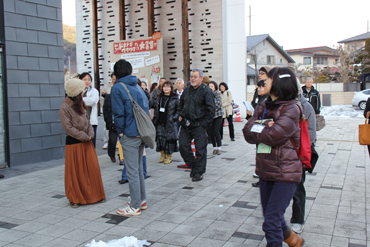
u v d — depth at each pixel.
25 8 6.66
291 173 2.56
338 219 3.68
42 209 4.18
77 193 4.22
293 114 2.54
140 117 3.81
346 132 11.19
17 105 6.55
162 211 4.03
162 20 14.73
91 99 6.65
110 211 4.08
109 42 16.20
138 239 3.27
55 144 7.27
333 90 30.98
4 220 3.82
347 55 38.12
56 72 7.27
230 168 6.24
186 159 5.53
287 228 2.80
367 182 5.13
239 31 14.09
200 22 13.85
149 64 14.23
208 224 3.61
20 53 6.58
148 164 6.75
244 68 14.17
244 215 3.85
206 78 7.91
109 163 6.88
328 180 5.28
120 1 15.11
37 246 3.16
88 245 3.14
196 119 5.33
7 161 6.45
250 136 2.69
